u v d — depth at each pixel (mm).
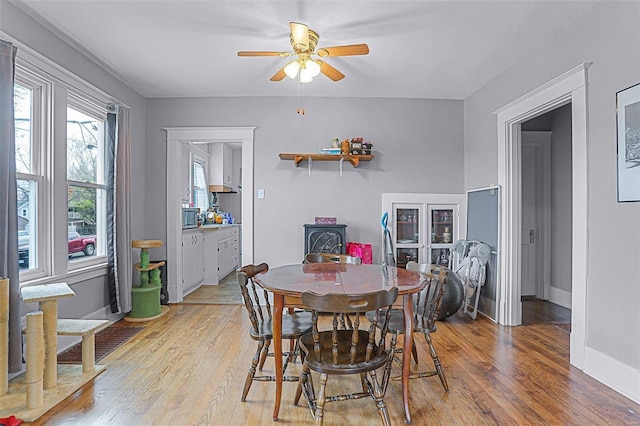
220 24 2812
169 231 4539
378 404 1840
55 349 2285
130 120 4172
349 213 4578
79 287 3264
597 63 2521
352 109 4562
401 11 2625
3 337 2146
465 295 4043
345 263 3002
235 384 2412
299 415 2055
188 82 4043
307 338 2123
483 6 2561
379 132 4578
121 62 3506
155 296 3939
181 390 2322
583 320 2621
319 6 2562
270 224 4551
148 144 4531
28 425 1921
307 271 2574
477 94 4281
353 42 3086
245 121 4535
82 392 2285
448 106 4625
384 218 4453
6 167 2289
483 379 2482
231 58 3424
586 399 2217
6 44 2307
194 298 4793
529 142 4785
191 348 3033
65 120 3080
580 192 2652
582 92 2631
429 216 4609
